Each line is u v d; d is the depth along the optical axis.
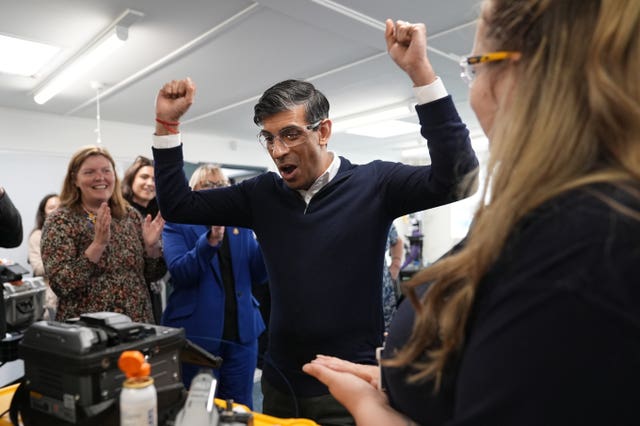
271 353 1.26
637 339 0.28
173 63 3.25
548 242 0.33
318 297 1.17
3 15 2.47
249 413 0.83
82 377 0.75
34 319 1.93
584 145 0.35
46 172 4.39
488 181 0.41
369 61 3.32
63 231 1.63
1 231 1.85
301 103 1.17
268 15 2.57
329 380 0.66
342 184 1.24
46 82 3.51
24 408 0.84
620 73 0.33
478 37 0.46
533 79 0.38
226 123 5.15
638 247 0.29
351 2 2.40
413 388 0.49
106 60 3.17
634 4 0.34
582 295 0.30
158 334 0.86
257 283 2.00
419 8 2.49
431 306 0.45
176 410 0.84
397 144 7.00
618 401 0.28
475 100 0.47
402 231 7.55
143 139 5.19
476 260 0.38
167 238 1.93
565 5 0.37
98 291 1.65
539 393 0.30
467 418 0.33
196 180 2.14
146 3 2.40
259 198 1.33
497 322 0.34
